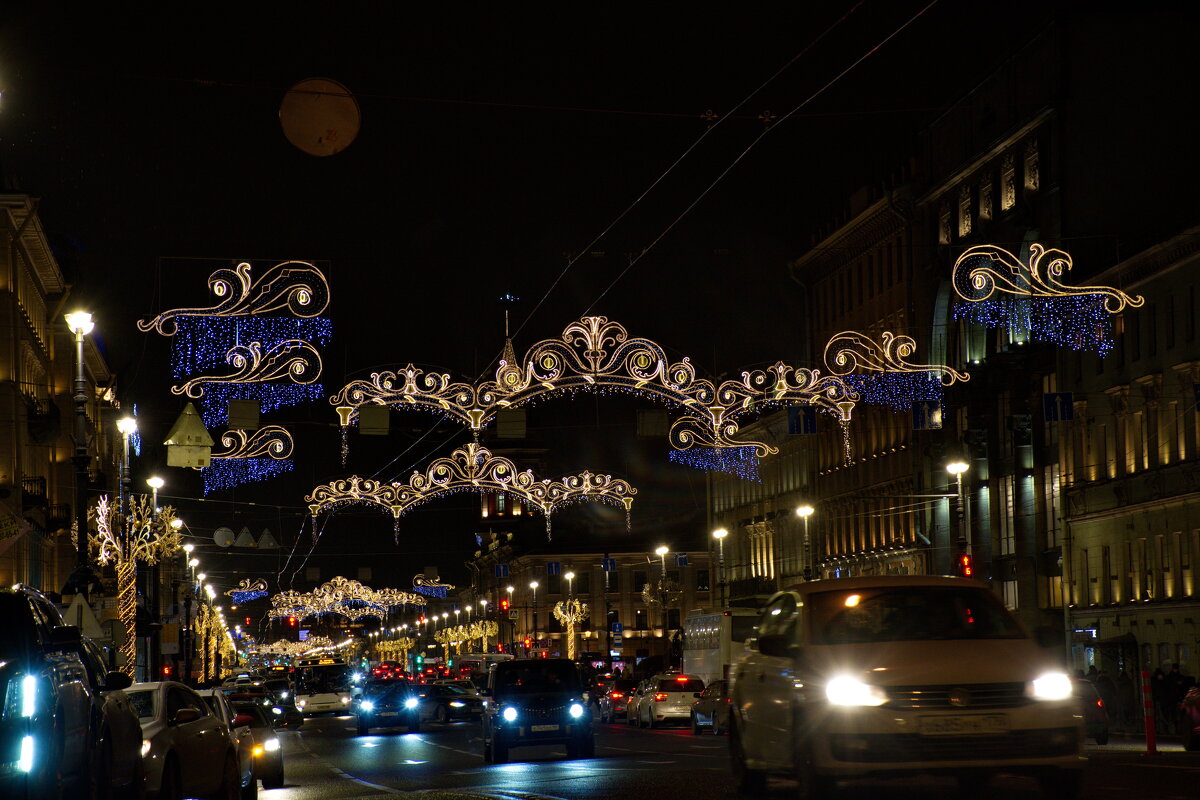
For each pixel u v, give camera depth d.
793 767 15.47
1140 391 58.78
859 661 14.80
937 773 14.43
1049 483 66.31
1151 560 57.69
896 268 82.81
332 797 23.59
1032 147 67.19
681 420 51.81
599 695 73.25
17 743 12.02
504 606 145.75
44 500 60.88
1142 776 20.62
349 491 57.59
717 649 62.50
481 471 60.03
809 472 96.44
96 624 31.73
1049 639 16.20
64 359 75.19
